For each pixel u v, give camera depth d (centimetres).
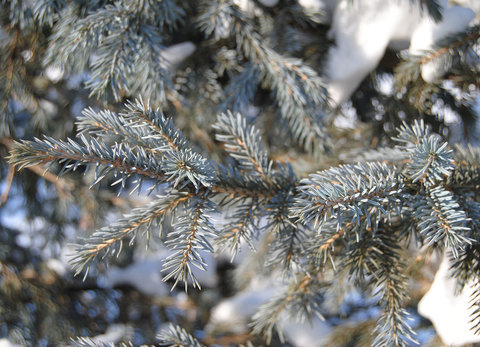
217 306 193
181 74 126
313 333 150
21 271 166
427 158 92
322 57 121
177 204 94
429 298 106
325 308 127
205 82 126
